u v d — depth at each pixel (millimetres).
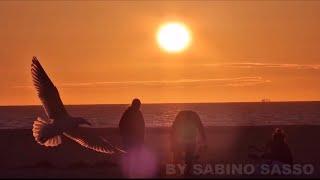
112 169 17688
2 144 29406
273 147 19312
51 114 16266
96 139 16703
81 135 16469
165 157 21734
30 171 17141
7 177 15516
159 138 34594
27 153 25344
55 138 16125
